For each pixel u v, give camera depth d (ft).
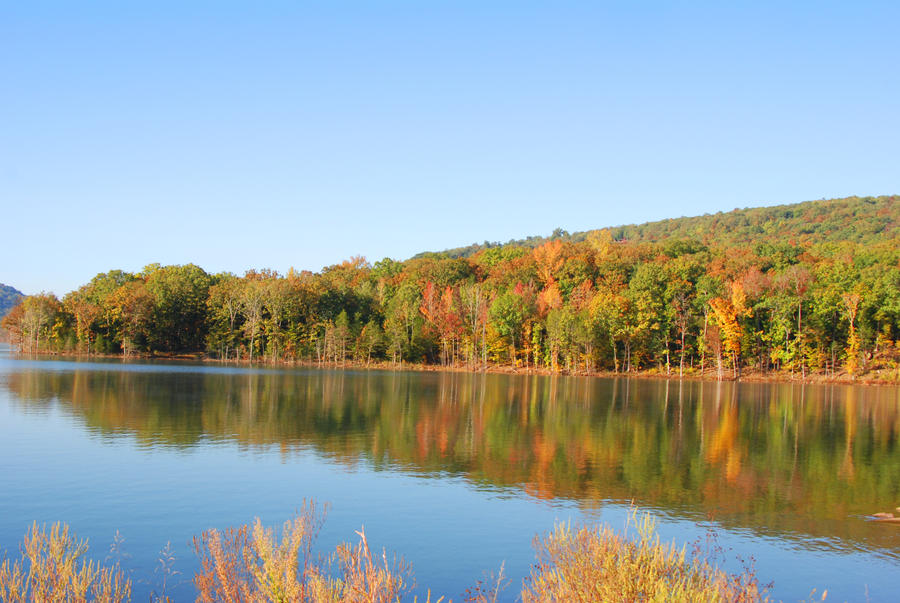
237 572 45.83
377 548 67.00
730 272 442.09
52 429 135.23
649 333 387.96
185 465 103.55
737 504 88.17
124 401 185.47
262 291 457.27
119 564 60.75
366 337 441.27
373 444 126.93
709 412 196.65
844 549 70.59
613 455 121.39
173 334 481.87
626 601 36.78
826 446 136.46
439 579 58.80
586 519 78.95
